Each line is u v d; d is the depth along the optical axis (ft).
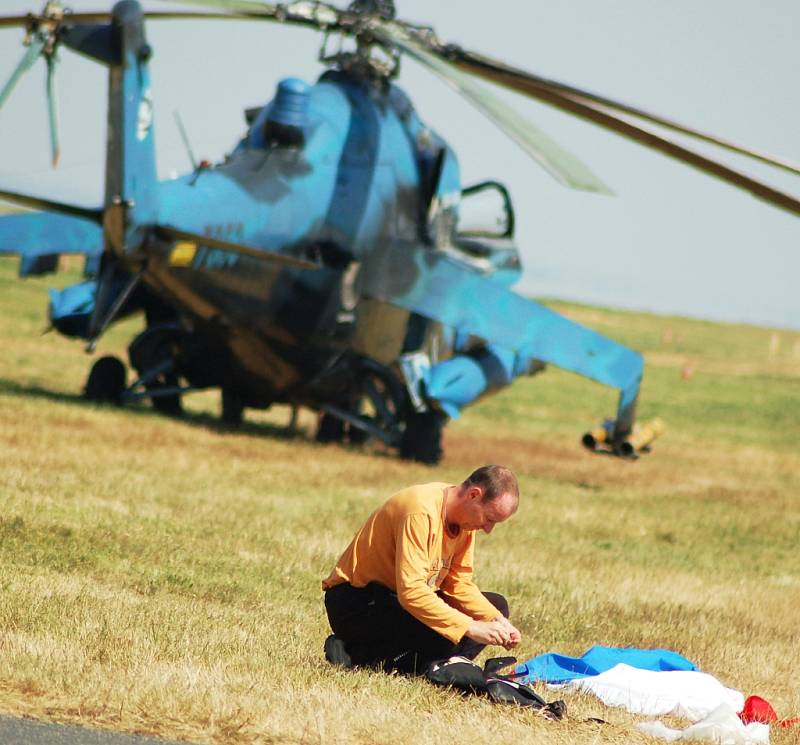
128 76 193.88
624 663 103.81
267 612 115.24
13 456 193.57
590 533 210.38
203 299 247.70
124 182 200.23
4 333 514.27
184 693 77.56
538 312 287.89
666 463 385.91
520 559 170.81
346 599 90.33
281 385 287.07
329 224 260.83
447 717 81.20
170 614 103.76
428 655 90.43
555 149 173.99
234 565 136.98
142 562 131.23
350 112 271.49
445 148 291.17
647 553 195.83
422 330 294.25
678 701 93.45
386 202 270.87
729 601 159.84
